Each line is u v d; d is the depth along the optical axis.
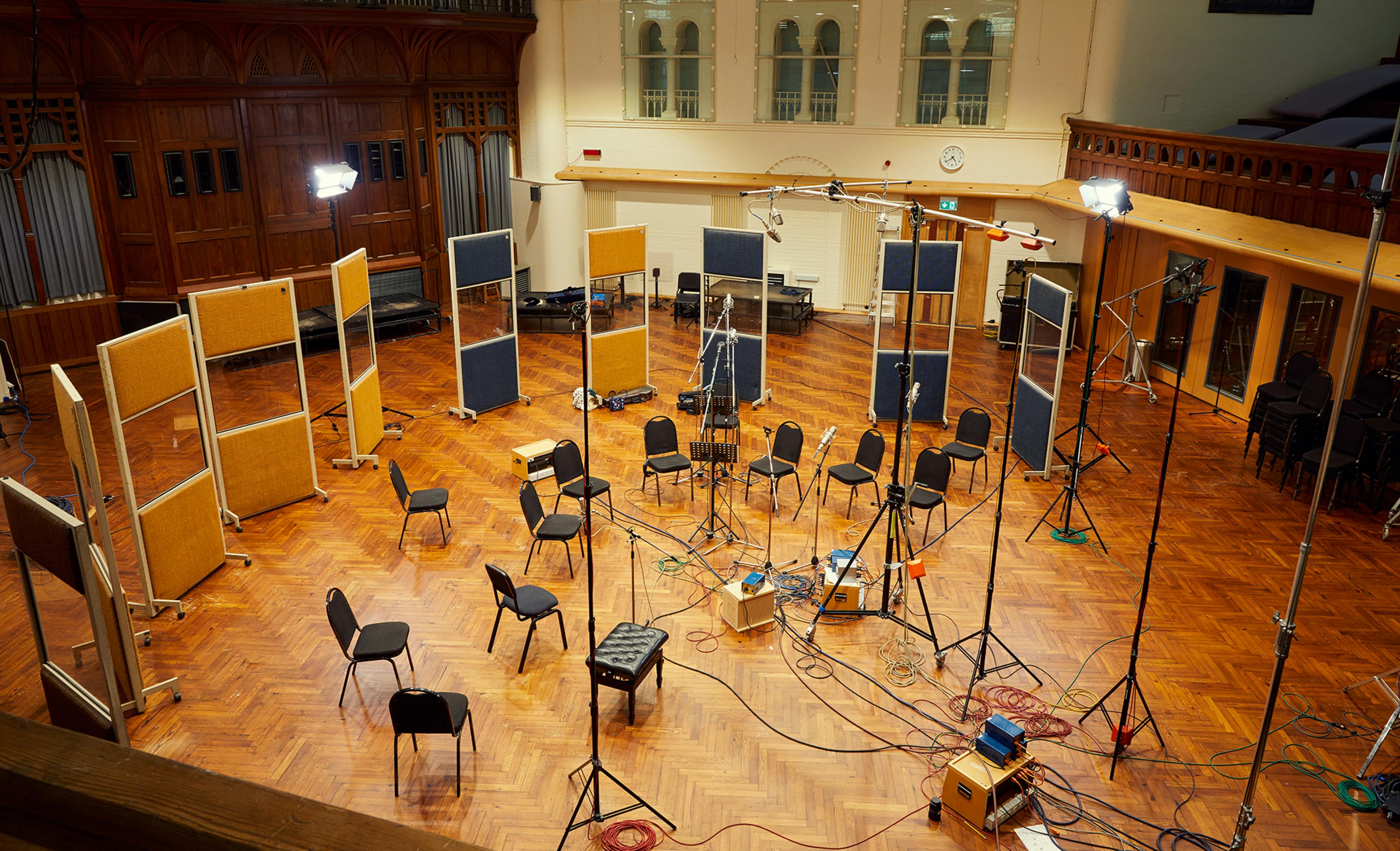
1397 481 11.25
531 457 11.97
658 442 11.84
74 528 6.27
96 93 14.59
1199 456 12.90
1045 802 7.04
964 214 18.12
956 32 17.05
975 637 8.98
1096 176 16.41
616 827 6.73
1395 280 9.86
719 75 18.42
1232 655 8.70
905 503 10.00
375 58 16.97
